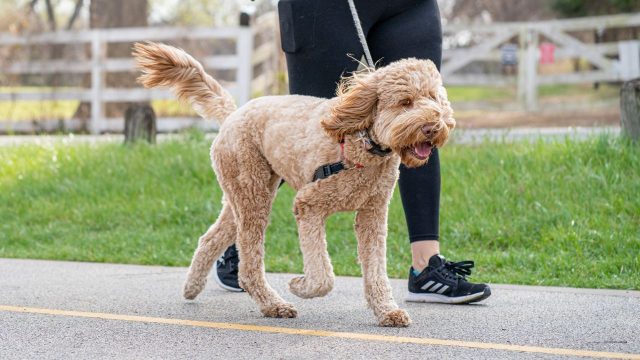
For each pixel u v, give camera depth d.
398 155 4.13
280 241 7.12
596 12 23.00
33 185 9.22
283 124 4.41
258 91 15.12
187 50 15.24
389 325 4.28
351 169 4.16
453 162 8.37
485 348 3.85
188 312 4.70
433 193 4.93
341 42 4.79
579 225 6.64
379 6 4.81
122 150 10.07
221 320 4.49
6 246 7.55
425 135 3.96
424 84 4.05
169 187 8.73
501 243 6.73
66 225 8.14
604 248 6.18
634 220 6.65
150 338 4.11
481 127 13.96
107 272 6.17
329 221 7.45
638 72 16.86
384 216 4.36
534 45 17.22
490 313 4.59
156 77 5.00
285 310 4.54
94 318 4.55
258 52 14.98
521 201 7.29
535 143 8.60
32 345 4.01
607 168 7.52
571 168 7.79
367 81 4.12
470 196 7.50
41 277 5.93
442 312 4.62
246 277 4.62
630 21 16.89
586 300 4.91
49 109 16.33
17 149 10.72
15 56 16.19
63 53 16.75
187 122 14.40
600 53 17.12
